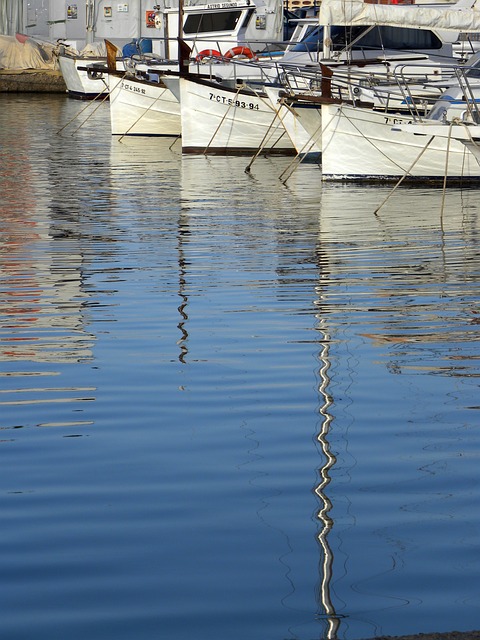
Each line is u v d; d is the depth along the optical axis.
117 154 30.28
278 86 28.22
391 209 20.19
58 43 54.22
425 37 28.80
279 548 5.65
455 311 11.66
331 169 24.25
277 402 8.41
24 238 16.66
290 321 11.16
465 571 5.34
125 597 5.07
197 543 5.72
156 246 15.93
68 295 12.53
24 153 30.00
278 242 16.31
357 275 13.72
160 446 7.38
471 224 18.25
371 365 9.50
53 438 7.56
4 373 9.29
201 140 30.64
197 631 4.75
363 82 26.31
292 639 4.67
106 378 9.12
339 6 23.59
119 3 54.50
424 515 6.11
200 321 11.20
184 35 35.62
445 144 23.53
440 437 7.56
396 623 4.80
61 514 6.13
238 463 7.03
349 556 5.54
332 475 6.78
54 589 5.15
